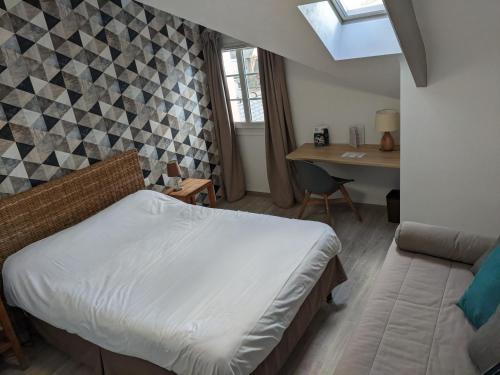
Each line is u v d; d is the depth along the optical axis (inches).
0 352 103.0
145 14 153.3
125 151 151.2
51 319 96.4
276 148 179.3
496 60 104.0
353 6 112.5
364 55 117.6
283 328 83.2
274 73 167.8
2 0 112.6
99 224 123.6
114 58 143.9
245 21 108.3
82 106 135.6
